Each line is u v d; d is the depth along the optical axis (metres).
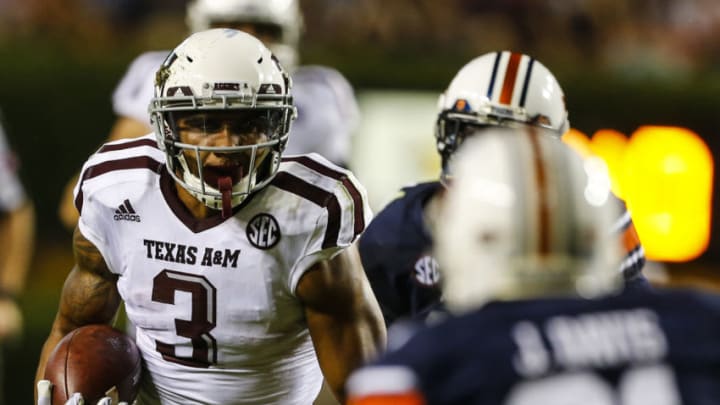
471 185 7.55
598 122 28.50
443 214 7.99
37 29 31.34
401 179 26.66
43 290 23.03
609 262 7.62
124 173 9.87
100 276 10.25
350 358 9.70
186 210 9.70
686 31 35.56
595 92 28.36
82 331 10.15
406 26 30.83
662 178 28.47
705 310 7.48
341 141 17.02
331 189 9.70
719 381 7.27
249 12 15.06
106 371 9.86
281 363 10.04
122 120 15.46
